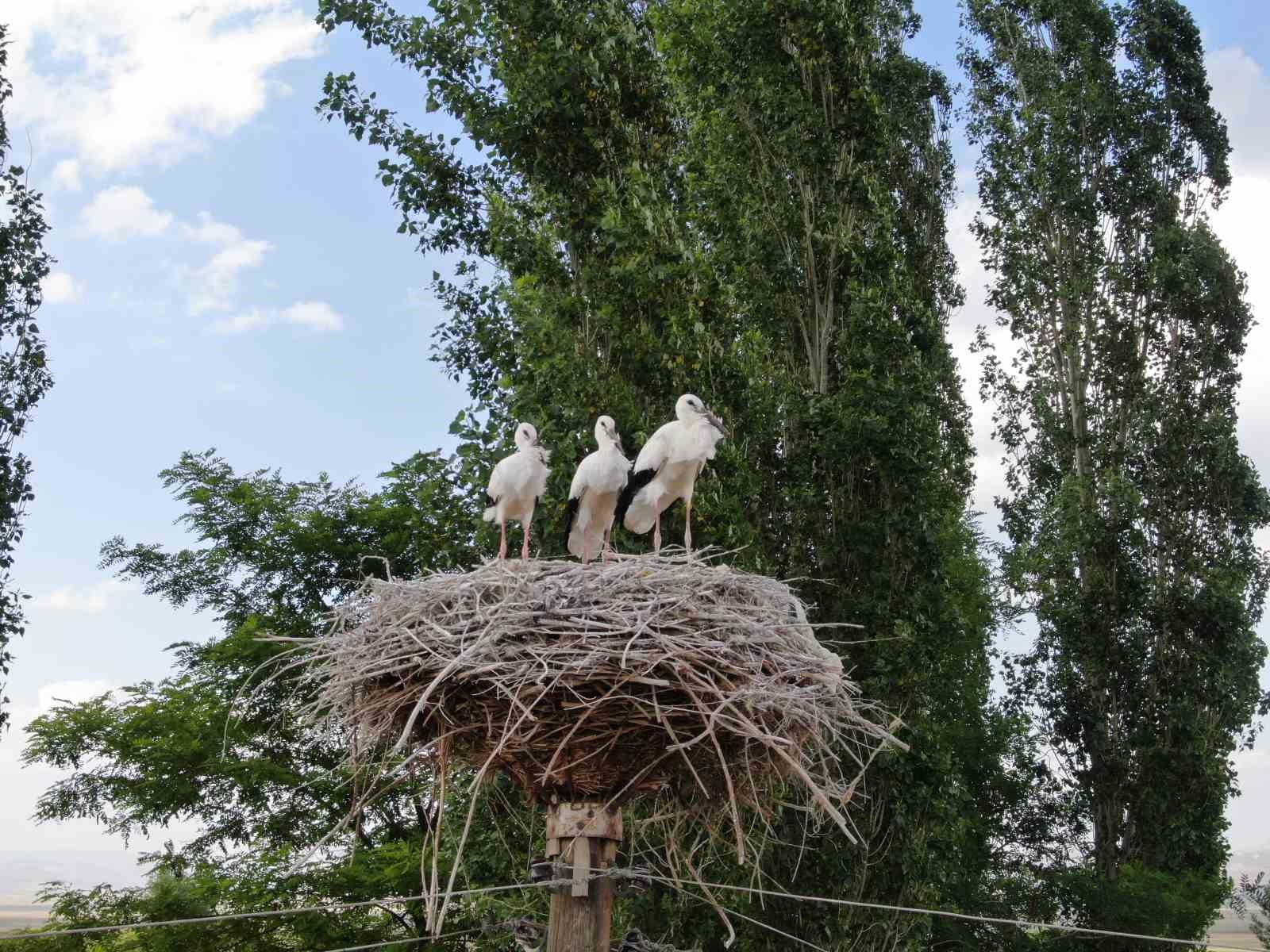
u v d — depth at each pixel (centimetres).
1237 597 2353
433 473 1836
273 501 2578
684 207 1652
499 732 614
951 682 2081
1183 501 2525
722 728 600
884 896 1538
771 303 1733
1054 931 2398
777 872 1528
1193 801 2309
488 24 1585
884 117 1730
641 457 909
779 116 1684
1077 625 2417
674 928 1354
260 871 2023
